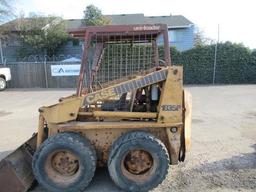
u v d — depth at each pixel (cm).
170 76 483
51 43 2881
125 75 530
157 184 478
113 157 475
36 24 2911
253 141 730
